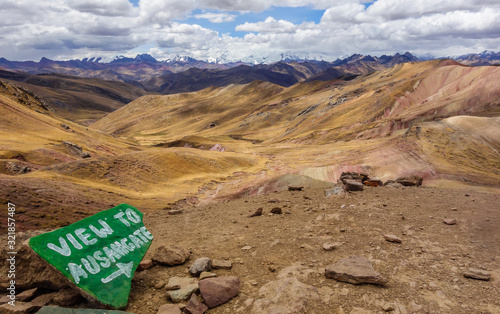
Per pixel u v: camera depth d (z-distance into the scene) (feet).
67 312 15.69
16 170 148.36
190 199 156.76
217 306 18.06
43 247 17.78
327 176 217.97
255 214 40.98
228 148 483.92
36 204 75.82
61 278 17.99
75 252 18.40
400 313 16.61
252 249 27.25
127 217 23.25
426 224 31.78
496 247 25.21
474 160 227.20
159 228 41.01
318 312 16.76
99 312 15.84
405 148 242.78
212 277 20.65
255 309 17.03
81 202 91.50
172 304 17.65
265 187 138.21
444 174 175.22
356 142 416.46
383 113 547.49
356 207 38.91
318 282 20.17
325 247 25.77
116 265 19.19
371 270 20.43
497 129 274.98
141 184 179.93
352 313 16.67
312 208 41.01
